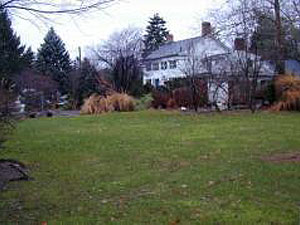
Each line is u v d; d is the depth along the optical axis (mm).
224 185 7203
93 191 7191
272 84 27562
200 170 8492
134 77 36500
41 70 62594
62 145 12680
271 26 26391
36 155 10953
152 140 13219
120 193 7000
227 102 28062
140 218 5664
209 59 31078
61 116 27688
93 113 28844
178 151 10930
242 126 16734
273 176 7777
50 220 5723
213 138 13297
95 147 12086
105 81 36562
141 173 8422
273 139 12711
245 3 26016
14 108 10203
